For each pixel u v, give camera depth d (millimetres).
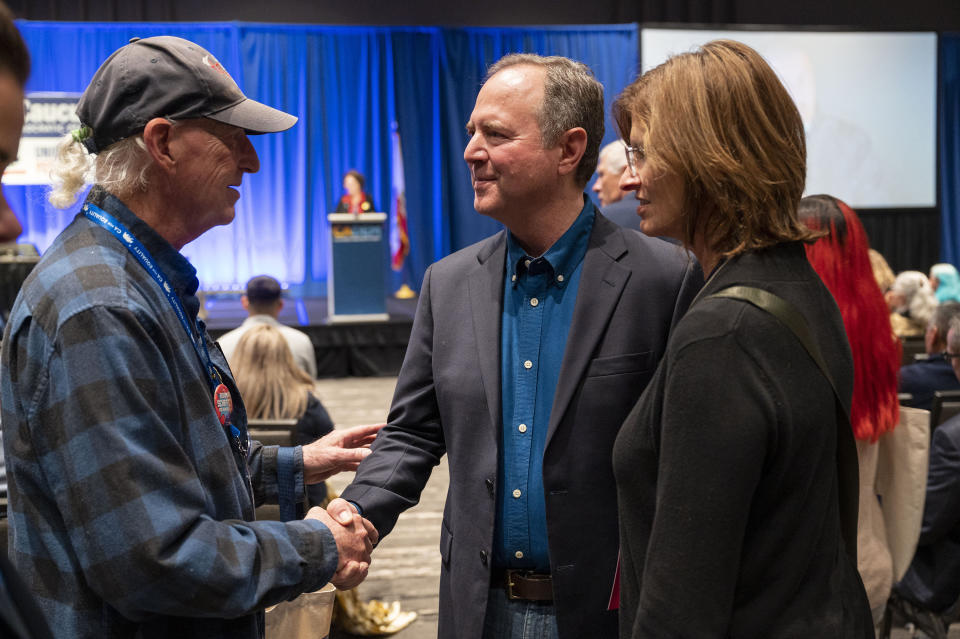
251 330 2789
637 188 1082
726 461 873
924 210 9500
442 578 1479
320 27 9406
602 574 1339
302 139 9508
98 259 984
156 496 930
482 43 9656
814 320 951
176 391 1020
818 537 932
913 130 9422
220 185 1085
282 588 1024
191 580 934
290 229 9617
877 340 1814
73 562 967
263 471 1383
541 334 1414
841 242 1814
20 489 974
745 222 965
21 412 963
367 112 9664
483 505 1378
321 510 1185
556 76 1359
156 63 1036
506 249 1469
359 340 7500
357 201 7953
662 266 1407
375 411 6082
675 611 879
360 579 1157
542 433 1382
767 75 971
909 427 1914
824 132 9344
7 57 626
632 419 1020
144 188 1056
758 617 911
